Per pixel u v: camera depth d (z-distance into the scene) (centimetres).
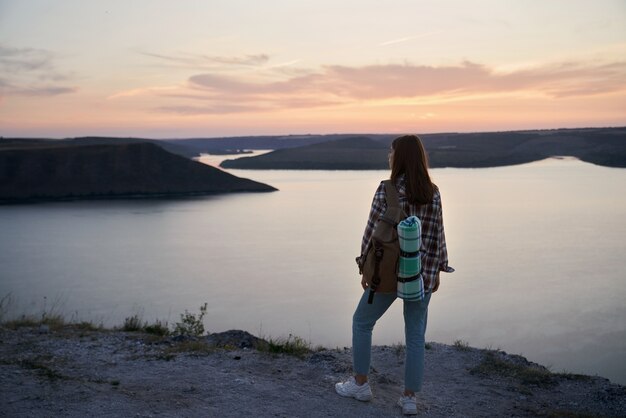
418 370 429
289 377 507
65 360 550
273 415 414
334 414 422
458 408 466
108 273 10556
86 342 623
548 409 475
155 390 461
